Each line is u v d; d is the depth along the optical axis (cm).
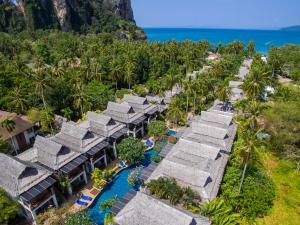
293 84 10369
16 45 14038
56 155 4422
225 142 5069
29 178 3919
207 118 5872
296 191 4731
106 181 4869
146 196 3509
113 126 5766
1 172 3988
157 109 7144
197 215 3444
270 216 4125
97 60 10550
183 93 8100
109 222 3572
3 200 3500
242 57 14125
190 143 4756
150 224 3162
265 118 5950
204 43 16125
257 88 6738
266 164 5478
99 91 8131
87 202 4369
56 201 4219
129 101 7031
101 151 5219
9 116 6062
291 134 5528
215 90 8538
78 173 4638
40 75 8138
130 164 5381
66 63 10594
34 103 7150
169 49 12912
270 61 10869
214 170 4294
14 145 5791
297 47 14100
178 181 4047
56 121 6812
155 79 10381
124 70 9788
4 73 7412
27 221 4034
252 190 4156
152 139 6475
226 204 4012
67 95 7550
